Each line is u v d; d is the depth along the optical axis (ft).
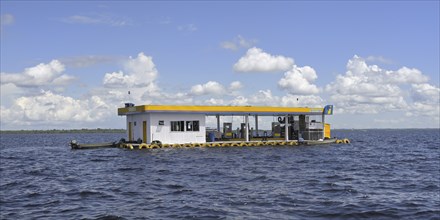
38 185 68.13
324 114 174.19
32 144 252.42
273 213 45.37
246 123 159.22
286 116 166.09
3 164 107.96
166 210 47.16
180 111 144.46
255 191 58.75
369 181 69.67
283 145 162.40
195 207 48.37
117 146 154.71
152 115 142.92
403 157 123.44
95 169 89.81
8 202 53.67
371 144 213.66
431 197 54.80
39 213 47.09
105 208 48.83
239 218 43.34
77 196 56.95
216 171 81.76
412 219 43.04
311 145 166.40
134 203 51.31
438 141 266.16
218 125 169.27
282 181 68.59
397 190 60.54
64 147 196.54
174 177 73.67
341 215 44.34
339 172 82.07
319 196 54.90
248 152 129.80
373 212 45.60
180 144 145.38
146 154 122.31
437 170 87.56
